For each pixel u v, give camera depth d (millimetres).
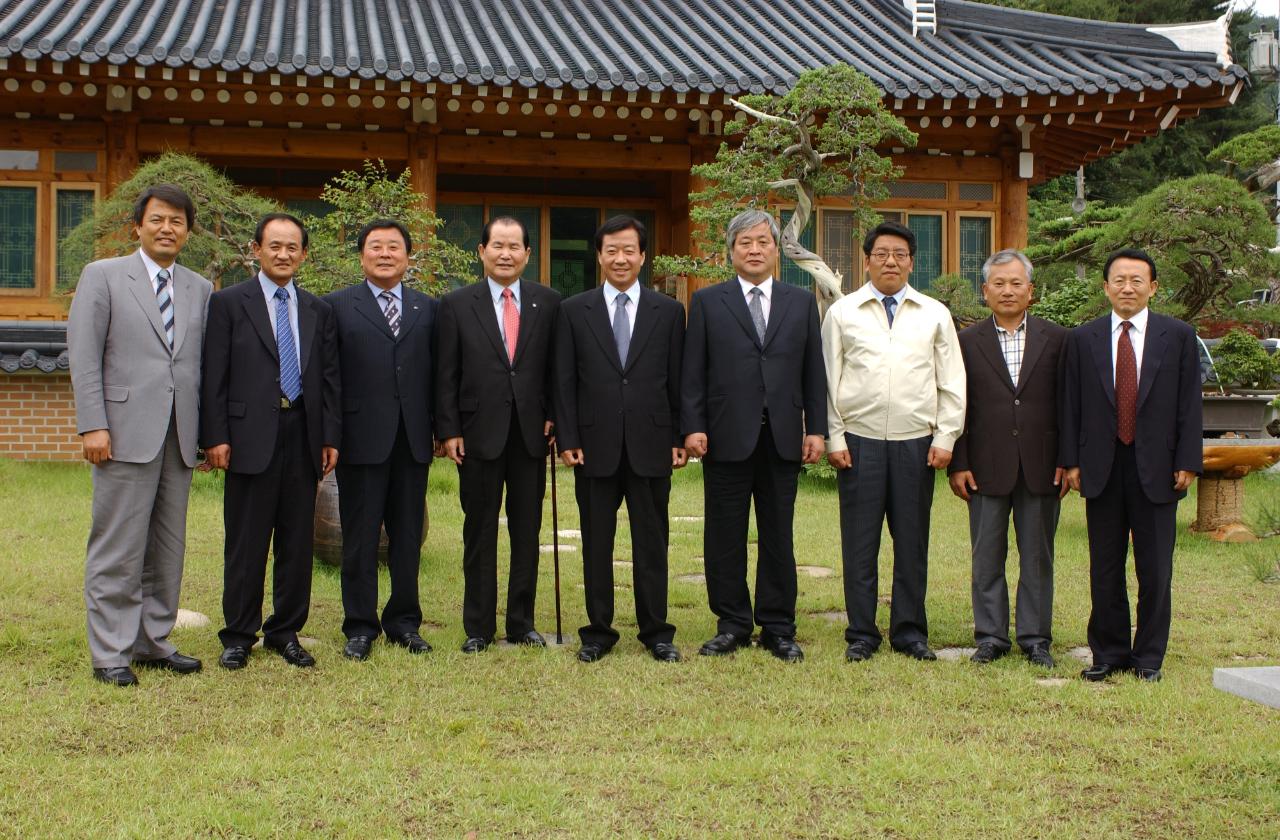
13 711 4215
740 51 13406
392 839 3225
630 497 5242
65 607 5770
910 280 14023
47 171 12531
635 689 4605
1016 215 13945
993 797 3564
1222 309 10977
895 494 5262
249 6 13375
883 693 4609
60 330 10695
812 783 3662
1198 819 3420
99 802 3426
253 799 3463
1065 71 12906
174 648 4887
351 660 4977
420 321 5324
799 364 5266
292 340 5039
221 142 12812
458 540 7895
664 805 3492
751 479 5305
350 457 5156
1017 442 5164
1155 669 4871
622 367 5203
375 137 13031
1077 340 5086
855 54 13617
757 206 10859
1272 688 3379
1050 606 5250
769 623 5289
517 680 4723
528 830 3311
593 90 11875
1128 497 4914
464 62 11734
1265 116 32531
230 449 4914
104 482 4609
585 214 14891
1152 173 30516
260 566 5004
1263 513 8391
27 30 11141
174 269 4863
